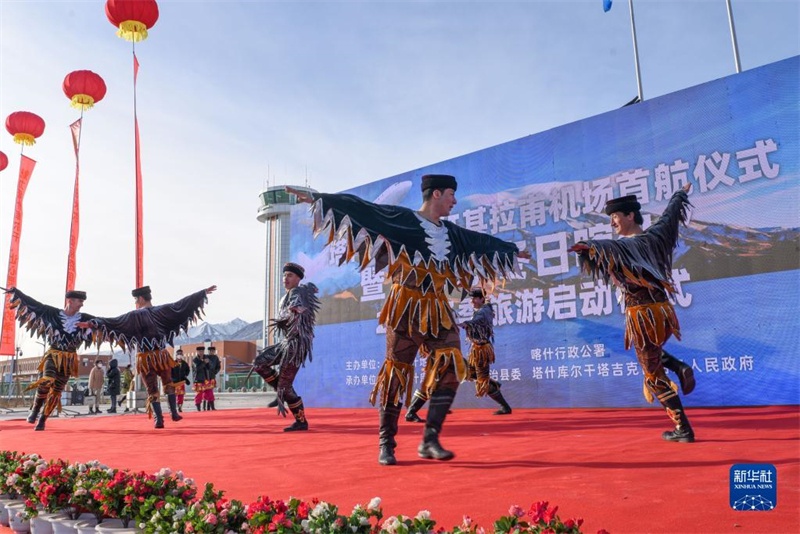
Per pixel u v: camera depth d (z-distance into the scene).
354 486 2.68
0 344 19.75
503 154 10.02
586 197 8.99
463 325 7.97
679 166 8.12
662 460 3.01
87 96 16.50
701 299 7.72
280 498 2.45
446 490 2.48
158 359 7.54
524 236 9.59
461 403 9.91
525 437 4.57
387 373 3.49
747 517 1.82
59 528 2.53
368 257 3.55
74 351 8.05
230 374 43.03
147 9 13.37
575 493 2.29
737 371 7.37
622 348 8.40
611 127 8.85
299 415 6.38
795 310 7.05
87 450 4.86
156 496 2.32
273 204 71.62
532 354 9.26
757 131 7.54
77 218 18.47
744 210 7.52
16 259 20.45
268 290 70.69
